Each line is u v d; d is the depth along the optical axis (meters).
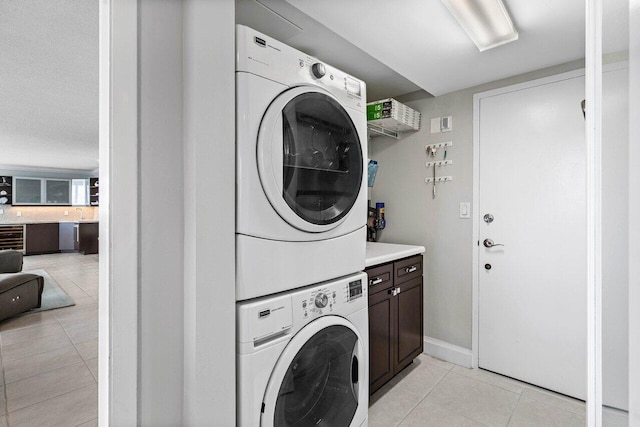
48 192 8.50
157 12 1.07
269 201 1.20
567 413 1.93
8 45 2.13
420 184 2.79
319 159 1.39
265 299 1.22
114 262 0.99
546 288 2.18
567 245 2.11
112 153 0.98
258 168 1.17
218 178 1.09
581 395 2.04
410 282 2.36
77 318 3.36
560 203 2.13
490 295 2.41
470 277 2.51
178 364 1.11
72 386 2.11
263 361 1.17
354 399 1.55
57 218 8.73
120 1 1.00
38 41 2.08
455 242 2.59
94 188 8.96
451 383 2.26
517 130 2.30
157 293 1.07
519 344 2.29
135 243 1.02
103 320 1.04
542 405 2.01
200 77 1.05
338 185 1.50
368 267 1.95
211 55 1.08
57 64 2.42
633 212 0.38
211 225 1.07
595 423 0.50
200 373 1.04
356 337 1.55
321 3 1.53
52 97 3.13
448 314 2.63
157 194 1.07
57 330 3.04
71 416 1.82
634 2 0.37
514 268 2.31
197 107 1.04
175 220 1.10
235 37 1.14
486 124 2.44
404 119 2.57
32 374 2.26
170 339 1.09
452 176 2.61
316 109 1.36
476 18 1.61
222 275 1.10
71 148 5.59
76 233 8.29
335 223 1.45
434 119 2.71
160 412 1.08
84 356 2.52
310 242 1.37
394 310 2.17
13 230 7.82
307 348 1.31
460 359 2.54
